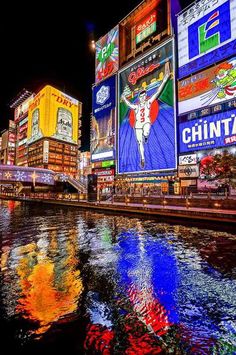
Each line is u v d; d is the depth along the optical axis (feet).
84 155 453.17
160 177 153.28
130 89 184.85
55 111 474.49
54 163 454.81
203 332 14.35
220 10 130.41
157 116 159.94
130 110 181.88
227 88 120.47
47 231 48.08
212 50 131.03
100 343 13.21
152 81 167.32
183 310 17.01
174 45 155.74
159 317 16.06
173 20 164.66
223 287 20.89
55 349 12.71
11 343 13.24
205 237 40.29
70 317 15.94
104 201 99.45
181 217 56.13
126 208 74.95
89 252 32.40
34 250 33.63
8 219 66.85
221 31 128.16
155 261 28.17
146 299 18.70
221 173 112.37
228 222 46.88
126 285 21.39
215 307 17.46
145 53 175.73
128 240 39.11
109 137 198.59
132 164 174.91
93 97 222.89
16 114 620.08
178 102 145.69
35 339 13.60
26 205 122.42
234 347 12.96
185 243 36.32
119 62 203.51
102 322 15.37
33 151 487.20
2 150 649.20
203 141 128.67
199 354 12.42
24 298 18.83
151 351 12.61
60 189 236.63
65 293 19.75
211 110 126.93
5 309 17.02
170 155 148.66
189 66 142.10
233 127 115.75
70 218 68.28
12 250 33.68
